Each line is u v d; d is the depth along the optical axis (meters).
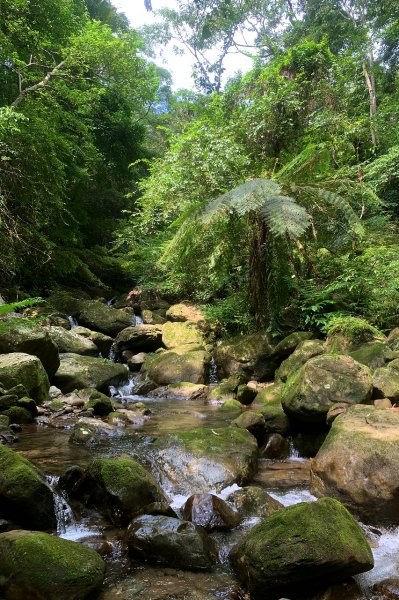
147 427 5.56
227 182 9.34
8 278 11.82
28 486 2.95
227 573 2.60
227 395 7.57
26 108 10.23
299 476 4.13
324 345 7.21
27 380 6.32
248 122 10.30
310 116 10.79
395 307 7.72
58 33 12.26
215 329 10.80
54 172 10.16
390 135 12.12
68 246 14.61
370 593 2.43
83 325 12.27
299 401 4.70
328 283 8.61
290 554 2.33
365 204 9.78
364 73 15.05
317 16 17.62
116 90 15.55
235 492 3.48
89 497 3.38
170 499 3.55
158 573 2.57
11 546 2.38
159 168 10.95
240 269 9.59
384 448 3.35
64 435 5.04
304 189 7.32
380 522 3.15
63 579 2.22
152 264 14.13
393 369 4.97
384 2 14.95
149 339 10.70
